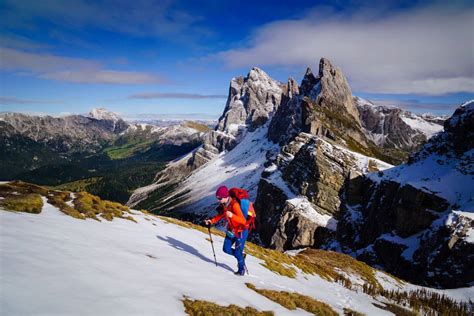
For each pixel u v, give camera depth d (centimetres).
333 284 2314
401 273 6206
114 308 558
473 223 5409
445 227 5619
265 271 1619
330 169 11962
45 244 789
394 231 7325
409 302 2269
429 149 8888
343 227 9994
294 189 12606
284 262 2284
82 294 572
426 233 6119
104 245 982
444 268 5188
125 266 829
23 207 1184
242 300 903
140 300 634
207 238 2102
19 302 468
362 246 8812
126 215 1747
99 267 749
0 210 1060
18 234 805
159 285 770
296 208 11144
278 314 914
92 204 1636
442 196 6694
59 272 636
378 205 8744
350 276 3072
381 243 7300
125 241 1150
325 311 1184
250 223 1167
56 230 979
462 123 8188
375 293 2358
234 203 1133
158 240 1405
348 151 12694
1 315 418
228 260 1500
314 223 10644
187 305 709
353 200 10725
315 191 11562
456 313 2130
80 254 802
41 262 657
